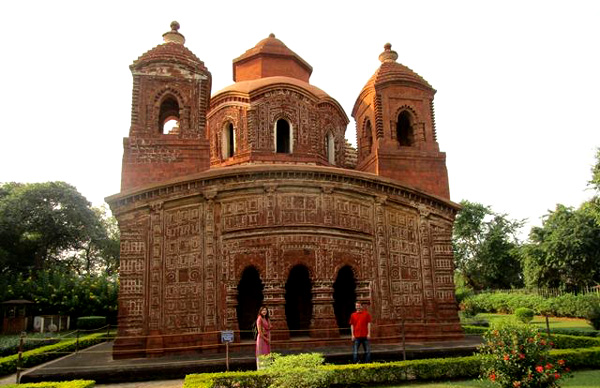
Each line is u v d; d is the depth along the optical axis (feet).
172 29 72.49
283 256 57.06
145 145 64.13
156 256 57.16
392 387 37.58
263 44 85.76
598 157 96.27
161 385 41.29
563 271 136.98
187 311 55.98
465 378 40.73
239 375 35.58
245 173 58.75
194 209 59.00
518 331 32.37
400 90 76.89
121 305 54.95
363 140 81.25
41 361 56.80
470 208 189.06
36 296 111.45
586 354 44.57
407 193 67.56
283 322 55.06
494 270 181.27
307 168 59.52
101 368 43.42
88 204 162.71
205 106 67.97
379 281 61.98
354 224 61.98
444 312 66.54
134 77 66.59
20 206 144.56
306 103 75.82
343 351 50.31
